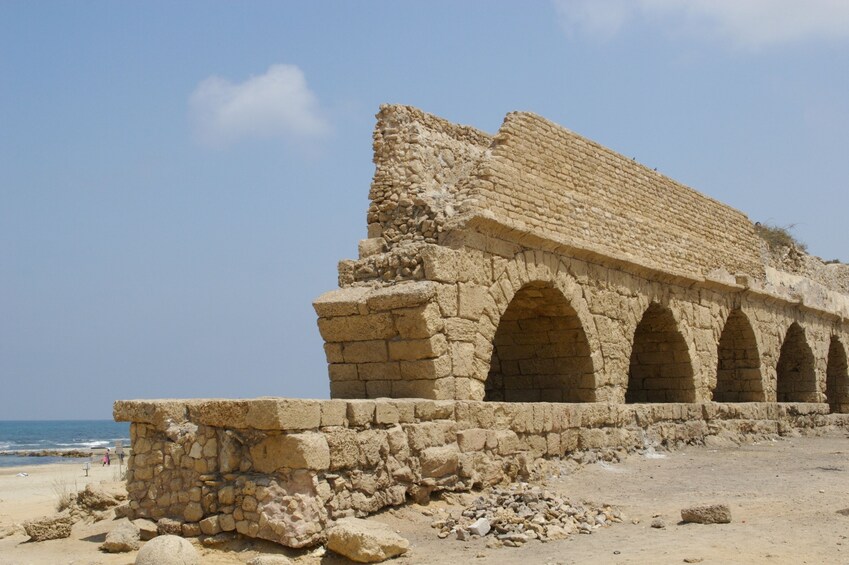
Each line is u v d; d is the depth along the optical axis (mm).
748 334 26125
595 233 18578
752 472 15695
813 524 10203
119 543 10227
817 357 31000
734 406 22672
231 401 10211
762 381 26219
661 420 19344
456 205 15492
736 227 25859
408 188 15906
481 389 14906
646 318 21938
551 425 15031
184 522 10336
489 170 15766
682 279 21875
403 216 15844
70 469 41281
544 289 17344
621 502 12508
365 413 10844
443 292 14367
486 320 15242
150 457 10906
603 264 18875
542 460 14586
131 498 11023
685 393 22234
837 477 14805
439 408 12398
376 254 15742
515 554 9453
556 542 10000
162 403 10820
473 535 10320
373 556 9156
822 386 31297
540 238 16578
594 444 16406
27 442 107312
